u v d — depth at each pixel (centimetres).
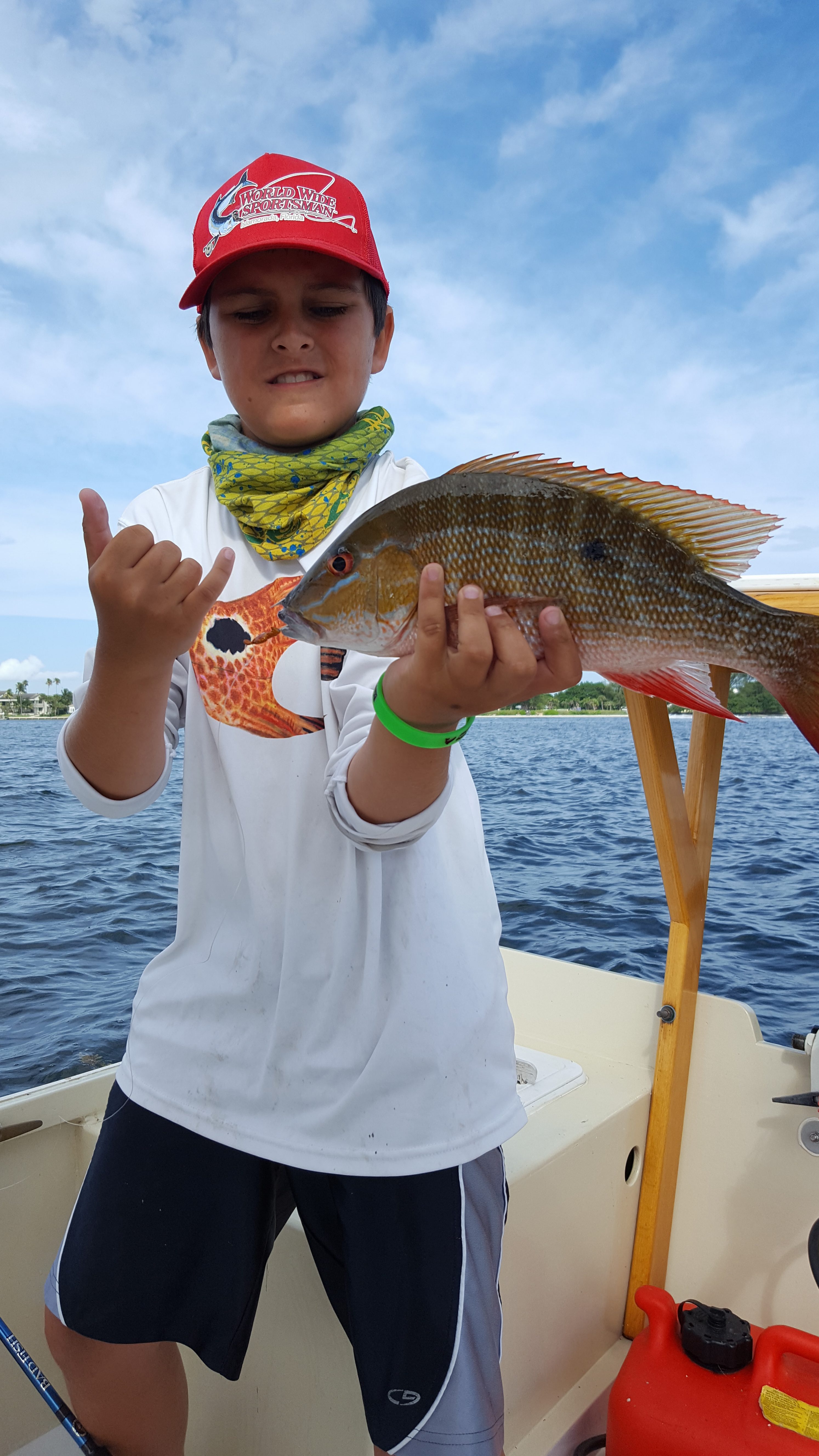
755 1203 233
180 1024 145
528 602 112
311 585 119
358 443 148
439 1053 130
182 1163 141
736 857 1030
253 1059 137
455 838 146
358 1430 168
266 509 144
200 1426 198
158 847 1195
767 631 115
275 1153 133
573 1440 203
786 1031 500
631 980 267
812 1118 225
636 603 113
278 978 137
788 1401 178
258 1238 142
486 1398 130
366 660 135
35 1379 154
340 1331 170
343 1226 134
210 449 162
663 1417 179
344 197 144
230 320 147
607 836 1196
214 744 145
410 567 113
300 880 136
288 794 139
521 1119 139
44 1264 221
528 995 283
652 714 215
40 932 738
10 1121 215
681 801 227
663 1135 234
